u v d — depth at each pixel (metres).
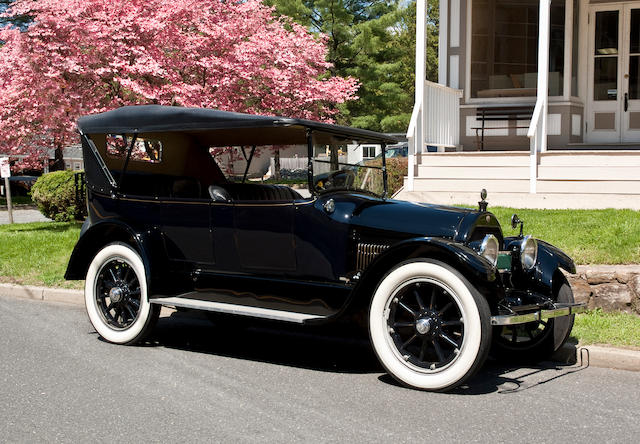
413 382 4.72
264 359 5.67
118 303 6.10
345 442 3.76
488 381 5.02
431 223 5.12
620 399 4.54
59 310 7.78
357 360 5.65
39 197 14.80
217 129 5.62
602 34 12.66
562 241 7.66
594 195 9.98
